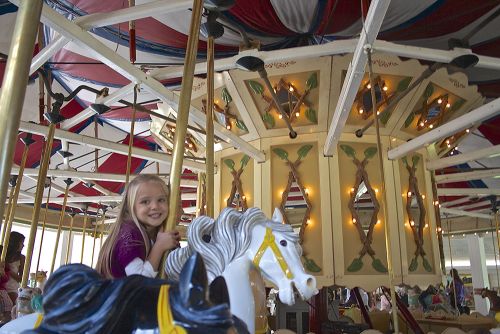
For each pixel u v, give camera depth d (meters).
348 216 7.00
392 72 6.44
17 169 9.05
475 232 16.69
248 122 7.32
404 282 6.86
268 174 7.31
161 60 7.56
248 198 7.53
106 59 4.75
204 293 1.14
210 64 3.56
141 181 1.95
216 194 8.05
